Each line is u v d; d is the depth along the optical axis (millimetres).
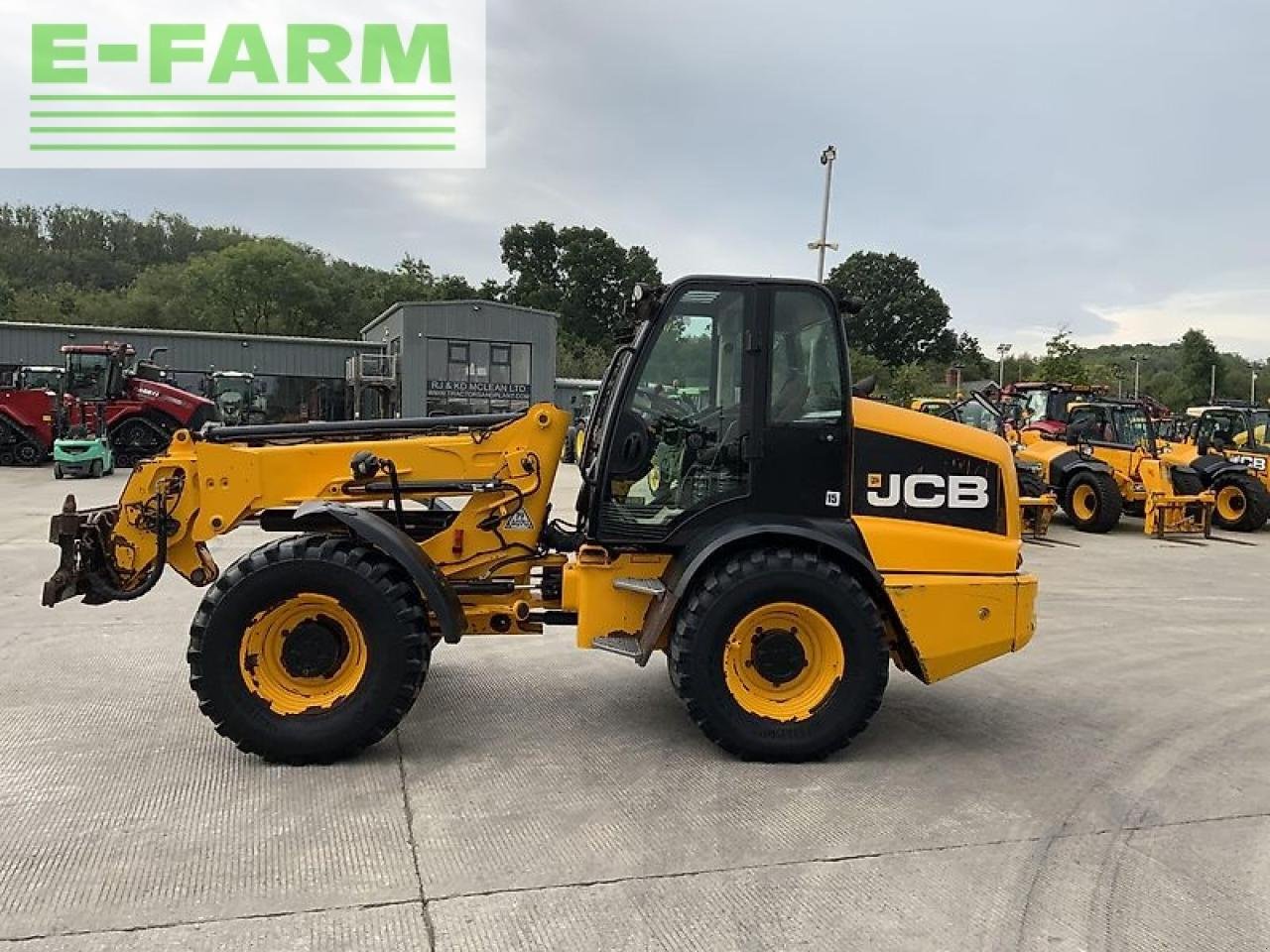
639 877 3215
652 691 5355
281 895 3033
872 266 64875
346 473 4617
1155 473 13672
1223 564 10898
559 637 6590
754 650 4324
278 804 3727
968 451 4566
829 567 4270
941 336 64625
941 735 4785
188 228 100812
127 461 21859
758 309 4461
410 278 70750
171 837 3422
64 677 5379
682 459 4496
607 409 4977
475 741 4512
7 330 31000
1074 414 15398
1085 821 3777
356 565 4133
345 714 4121
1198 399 65438
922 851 3471
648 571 4574
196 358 34188
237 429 4695
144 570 4520
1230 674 6031
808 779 4133
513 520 4734
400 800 3793
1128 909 3100
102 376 21844
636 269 67000
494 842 3443
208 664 4031
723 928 2908
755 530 4301
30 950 2695
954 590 4398
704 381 4496
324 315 65438
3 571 8562
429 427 4797
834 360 4496
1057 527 14719
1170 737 4820
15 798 3732
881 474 4512
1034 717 5109
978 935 2916
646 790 3959
